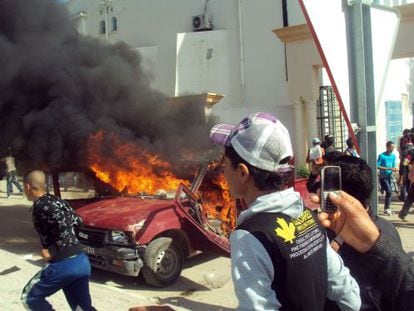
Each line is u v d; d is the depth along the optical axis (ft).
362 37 8.84
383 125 58.23
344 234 5.47
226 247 19.70
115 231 18.69
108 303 16.34
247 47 53.98
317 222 5.70
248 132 5.42
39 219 12.01
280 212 5.27
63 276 11.95
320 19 8.50
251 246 4.94
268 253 4.93
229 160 5.65
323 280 5.43
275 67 52.13
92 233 19.57
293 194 5.45
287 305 5.00
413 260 5.62
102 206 21.54
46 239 12.11
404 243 24.45
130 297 17.07
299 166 44.52
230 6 55.26
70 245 12.16
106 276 20.88
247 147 5.38
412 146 37.29
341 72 8.78
